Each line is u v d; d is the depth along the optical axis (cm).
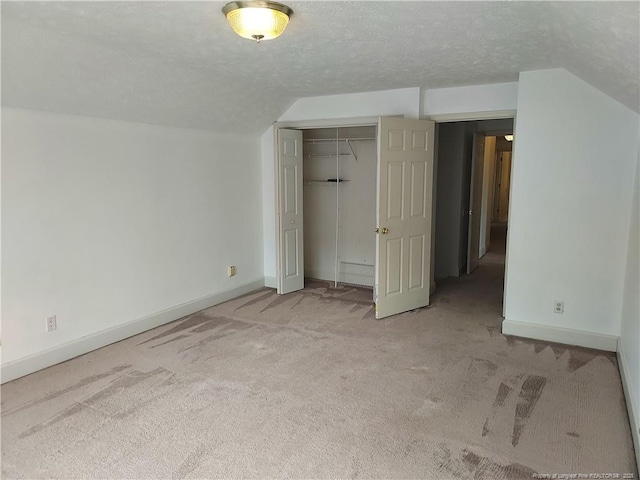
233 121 464
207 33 262
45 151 313
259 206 539
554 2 199
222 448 232
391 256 433
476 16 232
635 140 333
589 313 364
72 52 276
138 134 381
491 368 326
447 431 248
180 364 332
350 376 314
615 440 239
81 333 349
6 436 241
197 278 457
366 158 539
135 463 220
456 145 596
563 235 366
